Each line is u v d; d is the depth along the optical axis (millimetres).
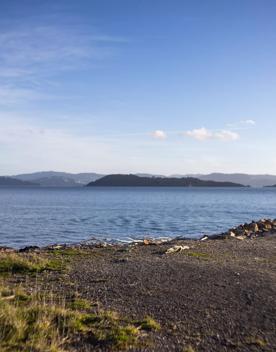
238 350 7828
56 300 10406
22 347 7453
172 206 78938
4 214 57875
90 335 8203
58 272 13891
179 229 40281
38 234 36531
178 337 8352
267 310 9844
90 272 13797
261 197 129250
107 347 7793
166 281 12414
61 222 46812
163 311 9820
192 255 17578
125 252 18719
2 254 16469
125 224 44688
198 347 7930
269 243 23109
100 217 53406
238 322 9148
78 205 81375
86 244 24188
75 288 11742
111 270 14094
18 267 14289
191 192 186500
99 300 10641
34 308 9102
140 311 9820
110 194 152875
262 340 8266
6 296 10234
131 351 7691
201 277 12812
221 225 44062
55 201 97562
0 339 7637
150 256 17406
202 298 10742
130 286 11906
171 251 18719
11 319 8273
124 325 8836
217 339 8297
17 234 36562
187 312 9750
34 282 12508
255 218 52500
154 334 8469
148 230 39344
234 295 10938
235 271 13609
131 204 85750
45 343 7652
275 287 11617
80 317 8984
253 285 11820
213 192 189875
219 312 9742
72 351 7566
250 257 17453
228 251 19234
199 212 62906
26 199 107250
